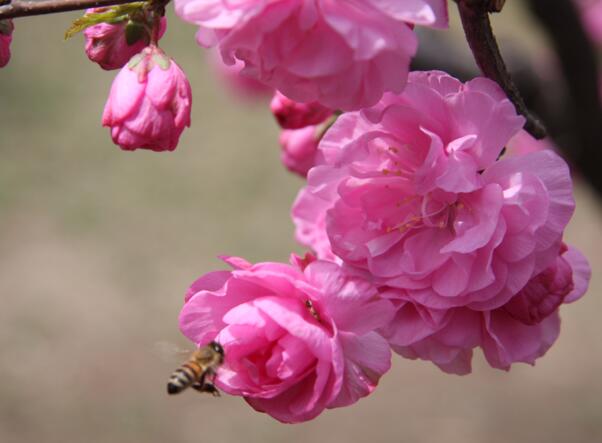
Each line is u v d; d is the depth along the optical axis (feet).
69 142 44.88
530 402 32.32
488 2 8.08
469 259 8.05
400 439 31.09
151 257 38.91
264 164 43.45
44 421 32.55
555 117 14.21
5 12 8.07
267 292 8.59
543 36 14.23
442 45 13.35
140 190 42.24
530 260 7.99
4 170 43.32
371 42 6.80
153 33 8.41
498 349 8.43
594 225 37.91
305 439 31.60
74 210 41.37
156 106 8.22
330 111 10.40
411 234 8.40
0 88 47.67
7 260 39.01
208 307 8.64
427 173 8.11
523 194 7.84
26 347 35.24
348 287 8.23
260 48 7.17
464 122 8.01
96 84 48.21
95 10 8.64
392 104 8.07
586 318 35.32
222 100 46.73
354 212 8.49
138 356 34.83
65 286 37.68
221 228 39.99
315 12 6.98
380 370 8.25
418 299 8.19
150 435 32.14
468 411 32.07
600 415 31.53
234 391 8.45
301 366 8.28
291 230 39.78
